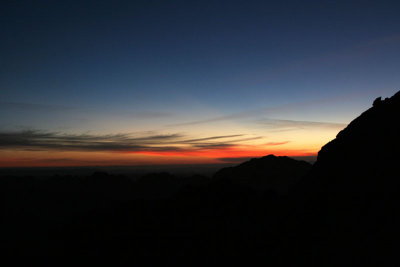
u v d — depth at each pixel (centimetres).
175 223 2375
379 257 877
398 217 984
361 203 1222
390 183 1199
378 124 1692
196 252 1688
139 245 1962
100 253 1934
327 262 1012
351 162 1591
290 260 1184
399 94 1805
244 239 1678
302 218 1455
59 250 2177
